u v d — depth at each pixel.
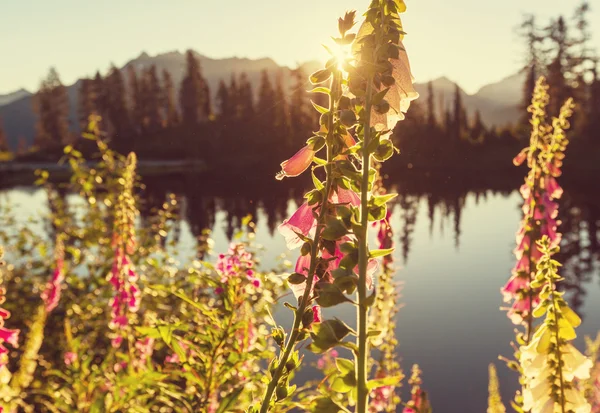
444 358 10.41
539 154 3.42
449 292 15.41
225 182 47.88
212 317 2.84
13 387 3.23
